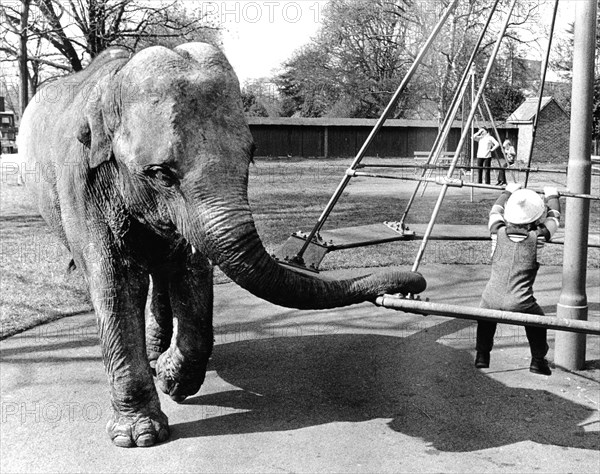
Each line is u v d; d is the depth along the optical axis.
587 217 5.86
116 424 4.48
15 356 6.20
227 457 4.28
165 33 25.36
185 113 3.63
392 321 7.40
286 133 46.69
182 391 5.04
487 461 4.23
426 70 36.78
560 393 5.38
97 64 5.14
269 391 5.40
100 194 4.27
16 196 18.83
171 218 3.84
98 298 4.39
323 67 55.44
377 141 47.56
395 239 6.93
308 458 4.26
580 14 5.69
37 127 5.76
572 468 4.15
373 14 45.75
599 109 43.00
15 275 9.02
